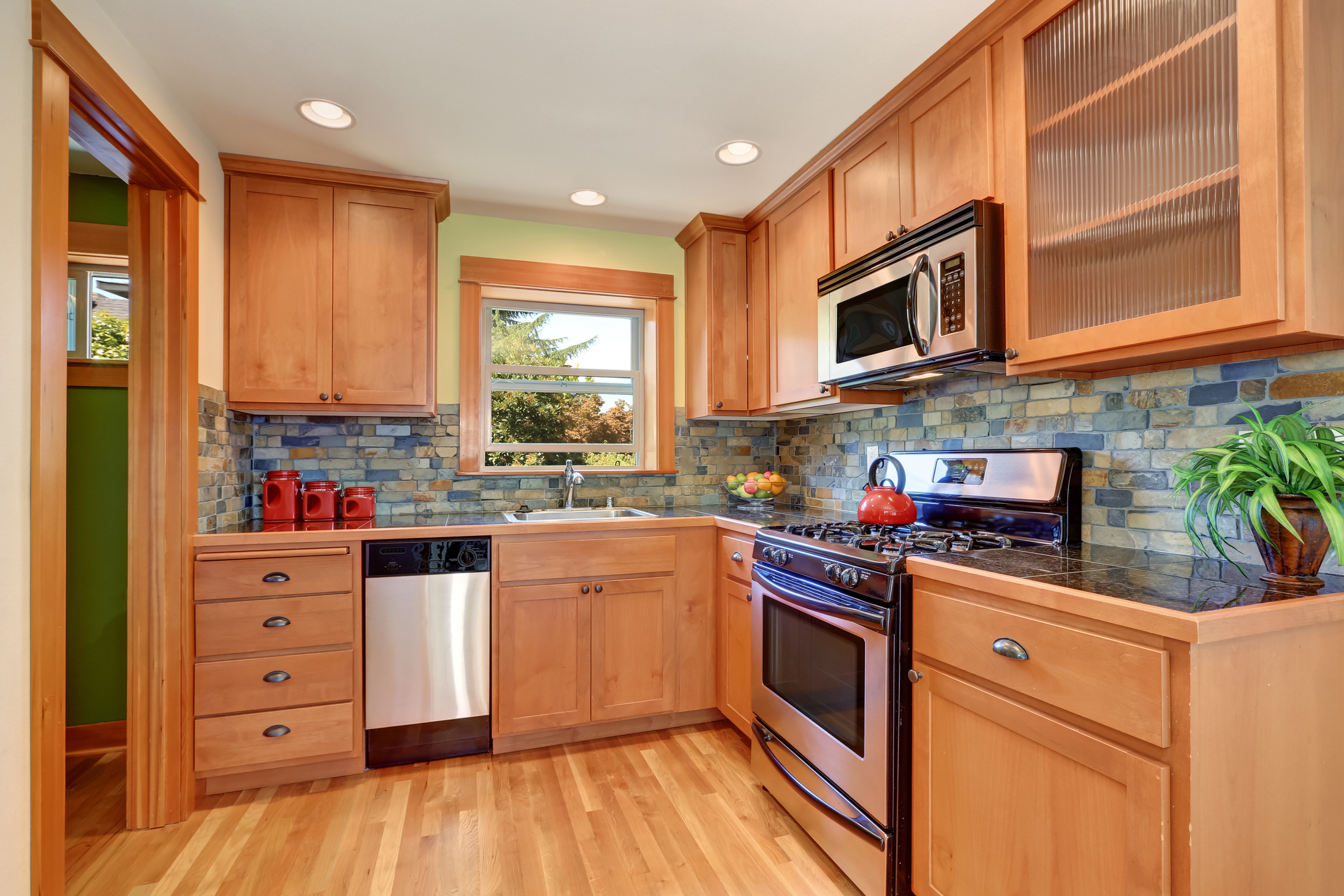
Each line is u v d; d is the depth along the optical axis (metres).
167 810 1.94
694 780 2.20
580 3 1.59
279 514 2.45
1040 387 1.90
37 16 1.29
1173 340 1.26
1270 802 1.02
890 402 2.46
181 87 1.92
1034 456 1.81
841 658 1.69
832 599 1.70
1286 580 1.18
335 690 2.19
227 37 1.70
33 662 1.27
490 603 2.36
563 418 3.24
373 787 2.14
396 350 2.52
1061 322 1.48
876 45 1.76
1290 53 1.06
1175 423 1.54
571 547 2.44
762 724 2.13
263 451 2.65
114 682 2.48
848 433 2.80
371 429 2.79
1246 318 1.10
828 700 1.74
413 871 1.71
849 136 2.20
